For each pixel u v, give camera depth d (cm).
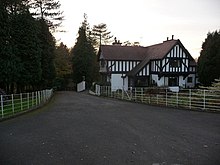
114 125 1261
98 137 1001
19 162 714
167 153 790
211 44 3684
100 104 2392
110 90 3600
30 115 1633
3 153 801
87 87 6031
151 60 3831
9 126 1247
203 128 1179
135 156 760
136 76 3794
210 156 761
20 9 2697
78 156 762
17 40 2553
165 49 3722
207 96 1962
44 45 3278
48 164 696
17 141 948
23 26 2588
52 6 4097
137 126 1233
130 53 4203
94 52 6644
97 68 6256
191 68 4244
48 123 1325
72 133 1074
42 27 3294
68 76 6594
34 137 1007
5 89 2592
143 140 952
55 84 5481
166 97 2217
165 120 1413
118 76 4003
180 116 1564
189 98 1991
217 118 1478
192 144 896
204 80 3694
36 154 785
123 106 2200
